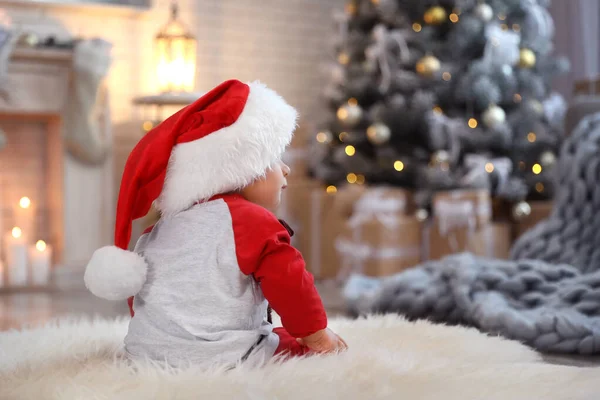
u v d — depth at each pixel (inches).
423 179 146.0
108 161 149.9
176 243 50.7
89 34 156.3
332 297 127.4
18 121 150.9
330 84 181.0
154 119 160.9
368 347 55.7
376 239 144.4
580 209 100.8
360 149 159.2
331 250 156.3
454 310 83.3
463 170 146.1
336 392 42.2
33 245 151.6
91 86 143.0
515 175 151.8
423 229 149.9
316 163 168.4
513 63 149.3
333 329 65.4
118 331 65.6
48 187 153.6
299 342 53.1
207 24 172.1
